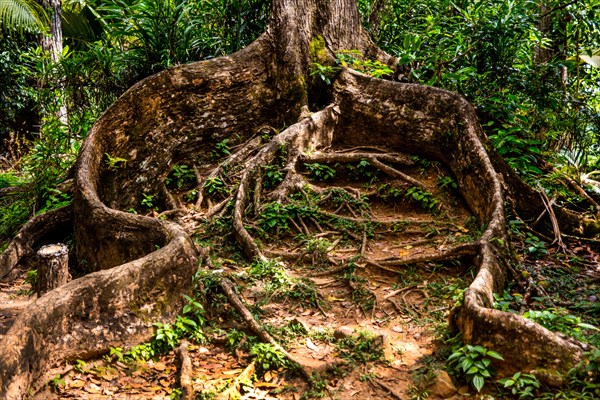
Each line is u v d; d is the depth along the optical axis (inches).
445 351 165.0
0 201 334.0
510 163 298.2
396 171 280.2
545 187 289.3
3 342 146.7
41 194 316.5
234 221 249.4
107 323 172.7
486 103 330.0
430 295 205.8
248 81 327.0
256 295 208.1
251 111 325.4
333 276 221.0
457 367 153.2
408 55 333.4
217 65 324.2
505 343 150.0
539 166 312.5
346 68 327.6
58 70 358.3
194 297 194.1
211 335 182.9
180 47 360.2
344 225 251.6
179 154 311.1
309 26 335.0
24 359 148.3
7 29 534.9
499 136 305.3
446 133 277.4
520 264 218.4
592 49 358.0
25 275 263.0
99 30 631.2
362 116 309.9
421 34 372.8
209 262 224.7
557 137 352.5
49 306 162.4
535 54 408.2
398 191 272.8
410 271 219.1
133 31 370.3
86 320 169.5
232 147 320.5
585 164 323.9
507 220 247.8
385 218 261.3
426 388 151.6
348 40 350.0
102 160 285.7
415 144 289.7
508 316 151.8
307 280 216.7
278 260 231.6
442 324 182.5
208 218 266.5
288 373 162.1
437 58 334.6
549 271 221.9
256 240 247.8
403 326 188.7
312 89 328.8
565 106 348.2
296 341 179.5
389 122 298.8
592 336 163.8
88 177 264.1
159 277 185.8
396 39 409.7
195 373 163.2
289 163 286.8
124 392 155.8
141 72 365.4
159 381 161.2
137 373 165.5
